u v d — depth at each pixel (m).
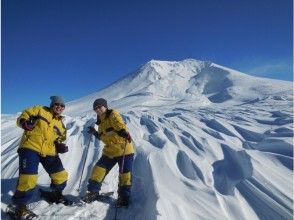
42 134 3.12
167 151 4.27
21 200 2.97
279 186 3.46
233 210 3.17
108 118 3.40
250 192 3.39
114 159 3.40
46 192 3.32
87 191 3.33
